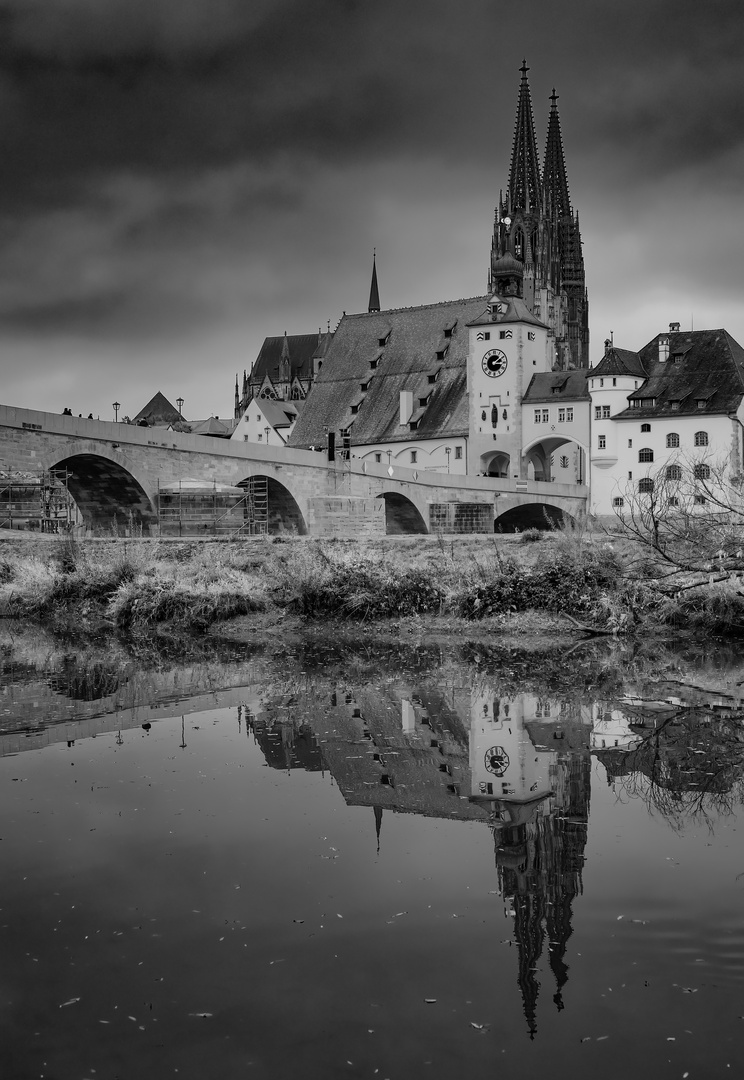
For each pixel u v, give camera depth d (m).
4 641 38.41
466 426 152.75
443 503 101.56
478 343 151.25
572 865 13.98
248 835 15.34
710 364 136.38
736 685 27.11
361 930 12.18
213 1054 9.91
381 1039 10.10
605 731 21.97
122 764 19.28
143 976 11.26
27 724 22.97
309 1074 9.55
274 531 84.62
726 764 19.08
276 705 25.03
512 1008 10.50
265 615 42.66
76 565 47.78
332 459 87.12
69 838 15.20
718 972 11.06
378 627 40.19
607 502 137.25
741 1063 9.59
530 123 178.62
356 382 169.88
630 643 35.03
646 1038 9.99
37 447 61.94
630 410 136.75
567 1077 9.46
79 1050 9.96
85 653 35.06
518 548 51.50
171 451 72.31
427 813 16.38
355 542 55.25
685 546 38.56
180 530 71.56
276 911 12.73
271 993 10.89
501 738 21.31
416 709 24.42
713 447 131.25
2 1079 9.57
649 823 15.73
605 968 11.21
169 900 13.01
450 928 12.21
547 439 147.12
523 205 178.25
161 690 27.33
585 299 189.12
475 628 39.19
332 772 18.73
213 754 20.09
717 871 13.70
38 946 11.89
